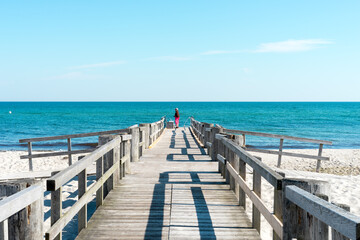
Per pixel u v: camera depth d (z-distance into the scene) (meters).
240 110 124.94
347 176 12.48
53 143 30.97
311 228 2.62
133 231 4.49
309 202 2.36
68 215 3.67
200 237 4.30
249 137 37.75
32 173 9.68
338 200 8.73
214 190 6.60
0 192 2.78
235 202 5.80
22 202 2.54
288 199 2.91
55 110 120.06
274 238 3.39
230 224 4.76
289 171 12.39
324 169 16.70
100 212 5.24
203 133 13.59
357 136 38.78
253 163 4.27
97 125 54.66
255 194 4.37
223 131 10.89
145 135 12.81
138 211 5.30
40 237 2.92
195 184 7.09
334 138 36.69
